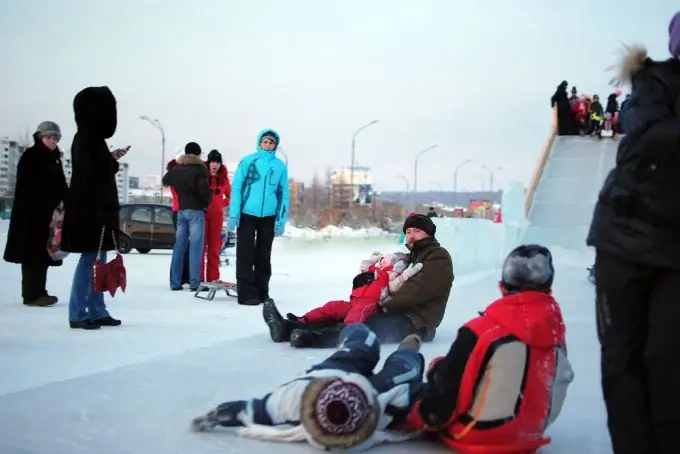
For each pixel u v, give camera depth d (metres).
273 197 9.42
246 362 5.63
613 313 3.13
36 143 8.42
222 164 11.41
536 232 22.55
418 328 6.59
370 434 3.56
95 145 6.84
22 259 8.42
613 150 30.73
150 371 5.23
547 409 3.55
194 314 8.29
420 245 6.70
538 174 26.69
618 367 3.12
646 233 3.00
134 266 16.17
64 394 4.56
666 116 2.99
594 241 3.19
